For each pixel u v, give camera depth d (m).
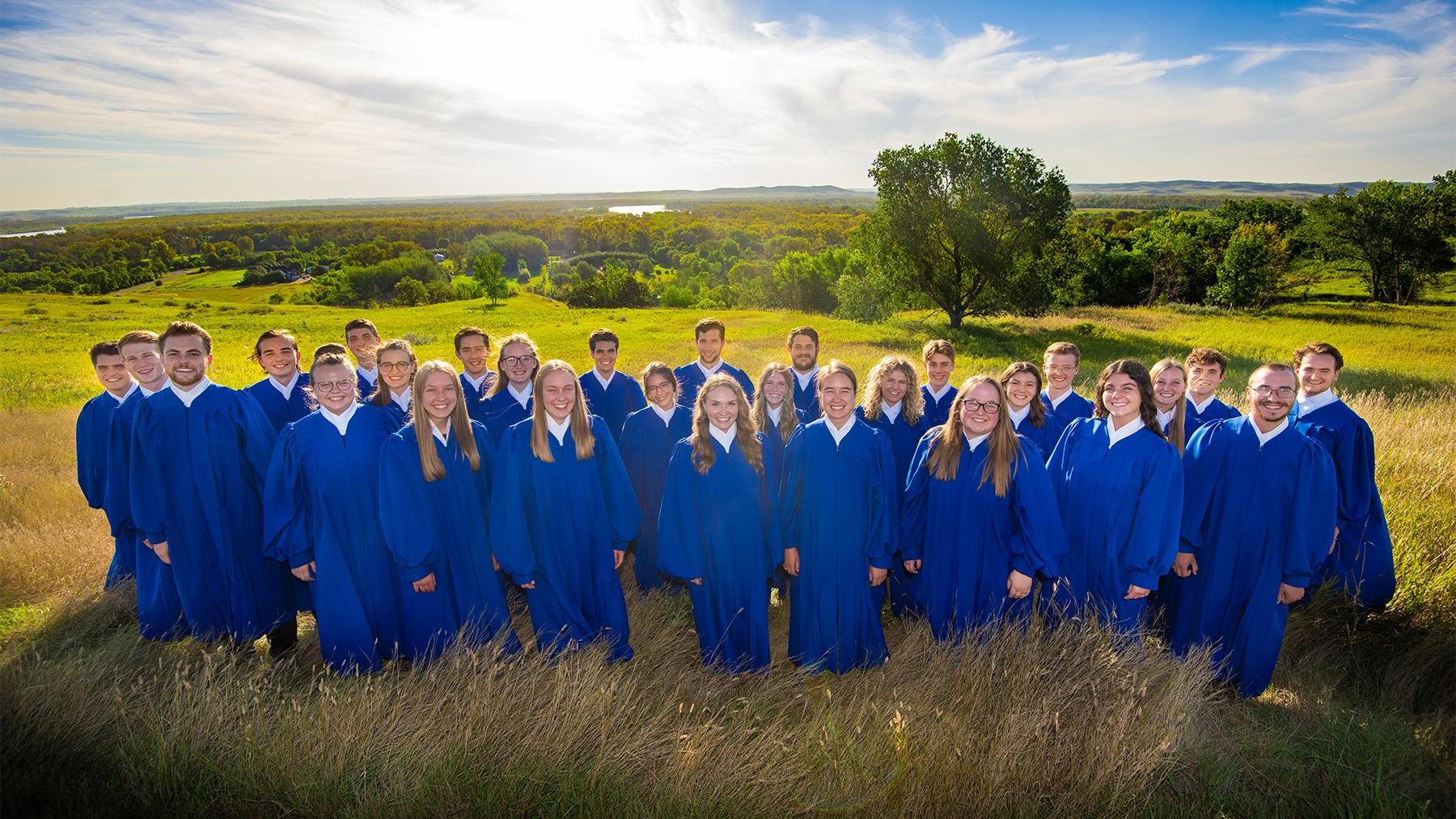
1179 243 53.22
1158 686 3.69
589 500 4.39
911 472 4.50
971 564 4.23
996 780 3.10
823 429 4.28
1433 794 3.24
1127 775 3.11
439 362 4.12
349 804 3.10
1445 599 4.57
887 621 5.21
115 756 3.30
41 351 39.72
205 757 3.24
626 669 4.18
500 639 4.11
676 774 3.19
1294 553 3.85
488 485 4.52
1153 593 4.75
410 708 3.55
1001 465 4.09
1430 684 4.08
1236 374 19.33
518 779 3.16
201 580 4.36
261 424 4.55
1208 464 4.18
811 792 3.17
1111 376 4.04
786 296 72.06
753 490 4.34
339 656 4.10
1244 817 3.12
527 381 5.75
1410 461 6.92
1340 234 52.53
